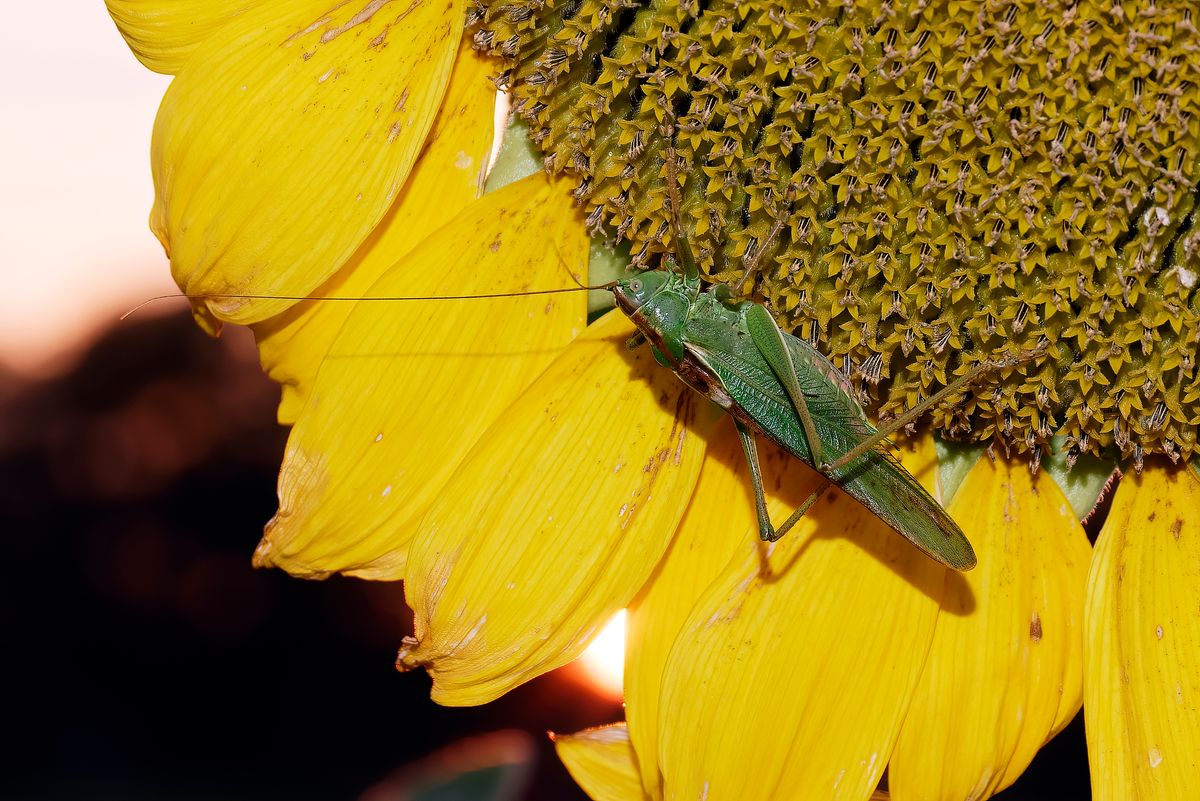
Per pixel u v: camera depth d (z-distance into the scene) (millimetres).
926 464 373
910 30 354
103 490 704
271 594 683
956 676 371
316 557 373
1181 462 371
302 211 367
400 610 680
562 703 579
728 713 369
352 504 372
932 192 357
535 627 371
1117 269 357
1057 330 361
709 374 363
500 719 591
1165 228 355
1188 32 348
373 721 662
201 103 365
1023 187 355
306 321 372
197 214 366
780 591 371
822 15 355
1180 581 370
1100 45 351
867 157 356
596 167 367
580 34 361
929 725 371
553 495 372
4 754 652
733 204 363
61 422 717
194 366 726
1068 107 352
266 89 366
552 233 373
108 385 721
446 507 370
